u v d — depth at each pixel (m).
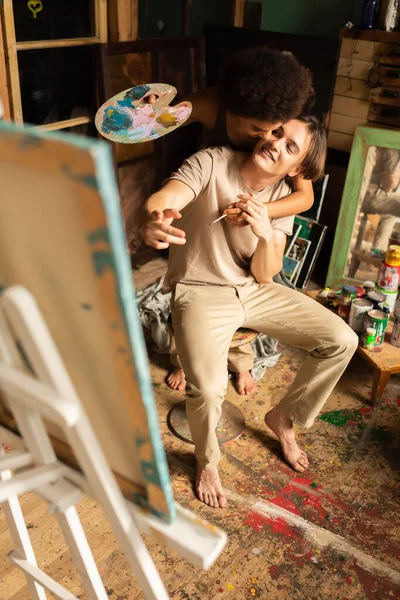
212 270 1.88
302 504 1.89
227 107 1.74
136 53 2.90
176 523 0.79
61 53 2.61
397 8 2.75
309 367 1.91
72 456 0.84
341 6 3.16
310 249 3.20
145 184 3.24
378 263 3.11
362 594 1.62
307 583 1.64
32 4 2.39
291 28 3.40
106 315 0.59
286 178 1.89
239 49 3.28
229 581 1.63
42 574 1.15
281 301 1.96
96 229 0.52
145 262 3.40
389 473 2.04
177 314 1.84
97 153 0.47
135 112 1.80
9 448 2.00
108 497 0.74
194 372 1.71
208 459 1.82
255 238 1.88
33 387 0.64
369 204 3.03
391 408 2.37
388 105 2.87
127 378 0.63
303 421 1.96
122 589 1.58
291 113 1.59
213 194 1.76
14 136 0.51
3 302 0.59
